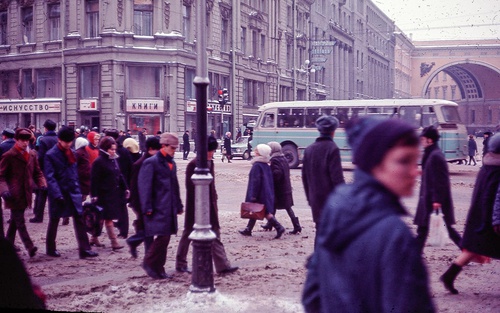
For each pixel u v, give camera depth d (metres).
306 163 6.76
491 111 86.25
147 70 38.56
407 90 99.44
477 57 83.94
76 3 38.88
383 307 1.96
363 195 2.13
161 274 7.38
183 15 40.38
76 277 7.55
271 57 52.47
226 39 45.56
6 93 42.62
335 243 2.13
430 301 1.99
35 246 9.84
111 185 9.40
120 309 5.99
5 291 2.45
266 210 10.48
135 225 8.23
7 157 8.69
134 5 38.34
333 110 27.92
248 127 40.41
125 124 37.81
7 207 8.73
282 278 7.38
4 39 42.81
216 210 7.67
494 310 5.87
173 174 7.39
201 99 6.35
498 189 5.86
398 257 1.98
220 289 6.82
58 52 39.53
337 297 2.07
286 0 55.34
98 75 38.06
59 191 8.70
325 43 52.41
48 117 40.66
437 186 7.36
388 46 99.00
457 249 9.11
